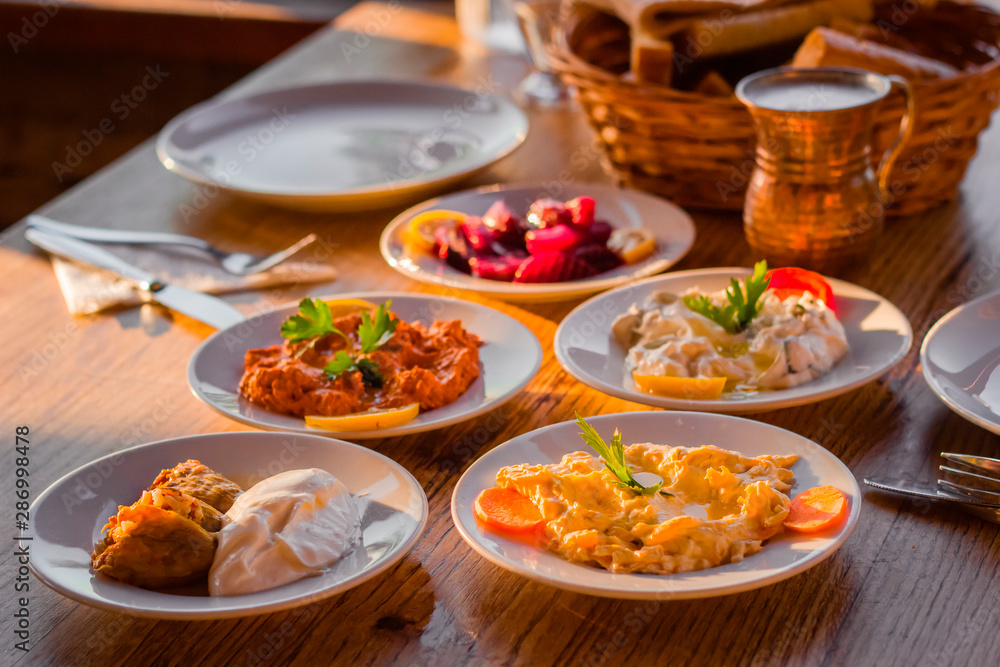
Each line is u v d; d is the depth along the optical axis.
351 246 1.57
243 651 0.79
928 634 0.76
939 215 1.53
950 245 1.43
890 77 1.24
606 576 0.75
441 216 1.48
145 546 0.79
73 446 1.10
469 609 0.81
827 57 1.40
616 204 1.54
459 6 2.55
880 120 1.35
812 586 0.81
